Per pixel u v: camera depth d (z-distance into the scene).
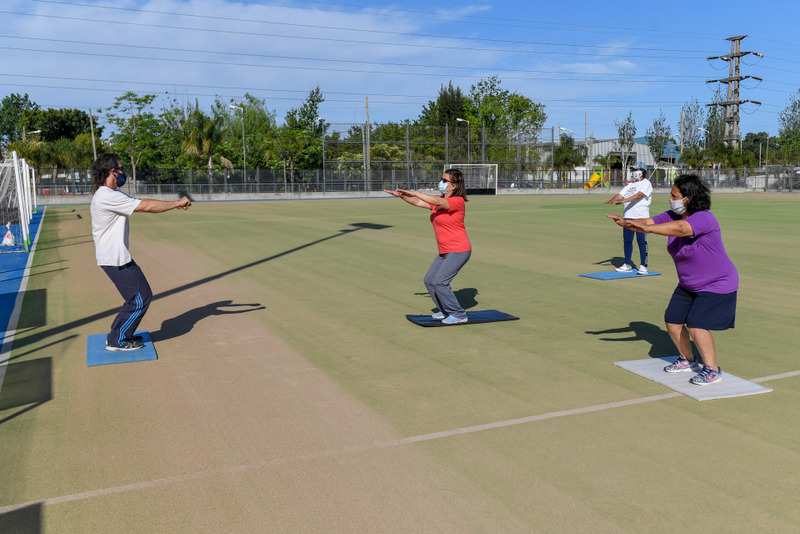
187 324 8.25
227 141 54.69
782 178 59.94
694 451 4.42
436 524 3.52
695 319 5.59
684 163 69.31
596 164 74.44
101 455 4.43
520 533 3.43
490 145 57.47
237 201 45.19
